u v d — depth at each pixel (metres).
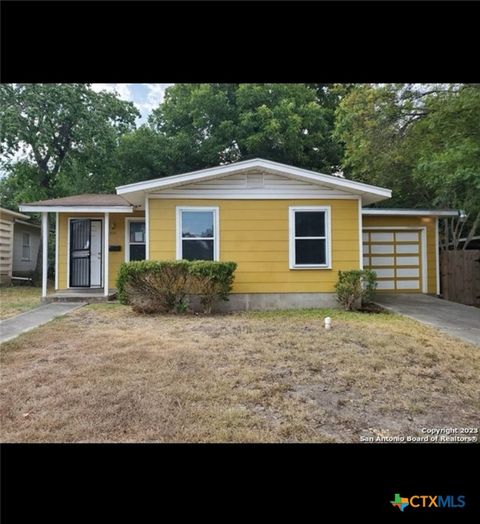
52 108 15.95
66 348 5.12
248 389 3.67
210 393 3.56
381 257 11.77
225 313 8.17
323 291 8.95
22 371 4.18
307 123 17.84
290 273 8.92
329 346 5.21
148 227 8.77
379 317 7.62
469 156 7.04
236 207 8.88
